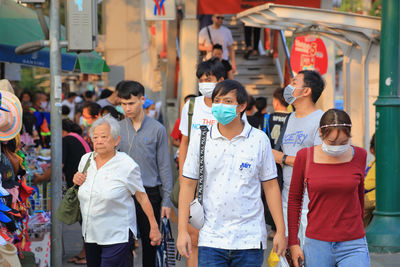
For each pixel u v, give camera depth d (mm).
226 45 20297
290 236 6500
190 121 8578
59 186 9422
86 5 9195
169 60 24406
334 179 6141
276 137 8375
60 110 9445
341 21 13344
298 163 6414
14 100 8336
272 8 13258
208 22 23484
